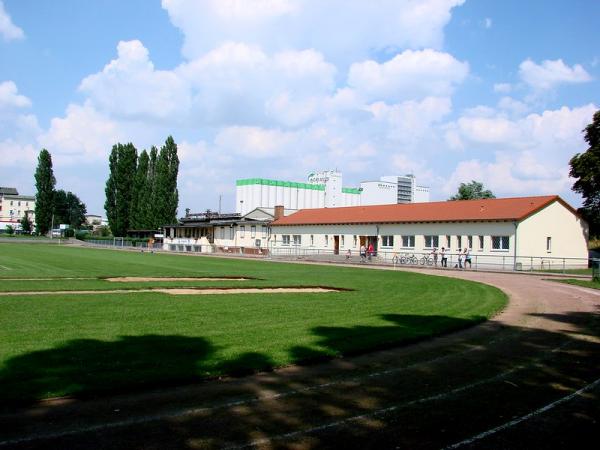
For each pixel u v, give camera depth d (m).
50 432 6.80
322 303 19.20
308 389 8.91
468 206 54.19
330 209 72.06
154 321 14.42
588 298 22.56
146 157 101.06
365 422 7.43
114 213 103.75
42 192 120.00
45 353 10.38
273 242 75.06
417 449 6.55
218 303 18.47
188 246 84.56
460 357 11.45
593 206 53.38
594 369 10.57
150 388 8.70
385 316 16.48
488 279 33.84
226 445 6.54
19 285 22.95
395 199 151.38
